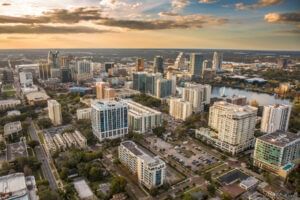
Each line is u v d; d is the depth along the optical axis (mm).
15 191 173250
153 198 190875
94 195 190250
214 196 194500
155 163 199250
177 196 193875
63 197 184125
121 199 186750
